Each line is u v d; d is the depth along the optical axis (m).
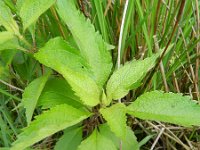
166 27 0.24
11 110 0.24
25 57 0.25
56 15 0.24
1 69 0.24
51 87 0.21
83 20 0.20
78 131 0.22
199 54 0.26
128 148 0.21
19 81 0.26
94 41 0.20
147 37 0.24
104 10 0.26
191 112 0.19
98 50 0.20
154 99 0.19
